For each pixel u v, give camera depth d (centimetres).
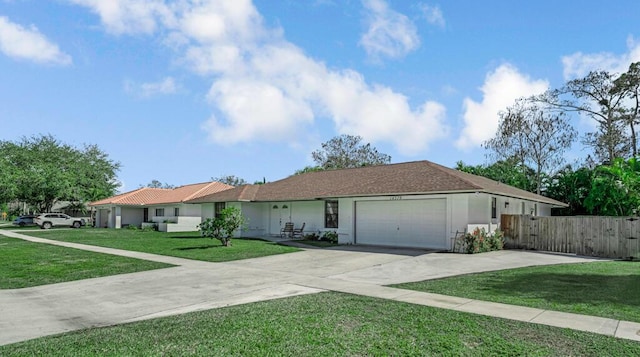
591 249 1839
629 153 3703
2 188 4797
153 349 587
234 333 656
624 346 593
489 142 3984
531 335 645
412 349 580
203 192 4050
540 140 3734
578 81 3700
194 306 897
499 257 1672
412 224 2048
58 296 1026
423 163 2409
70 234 3306
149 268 1448
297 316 760
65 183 5012
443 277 1233
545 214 3105
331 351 573
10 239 2819
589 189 3067
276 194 2747
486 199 1991
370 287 1083
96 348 595
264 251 1881
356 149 5516
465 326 692
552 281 1145
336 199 2470
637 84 3572
